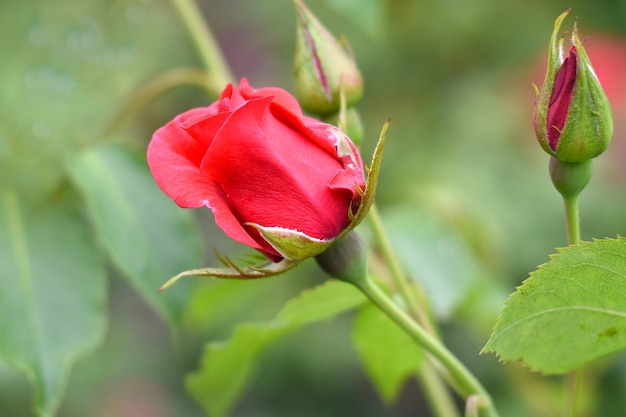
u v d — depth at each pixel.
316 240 0.33
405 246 0.48
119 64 0.58
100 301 0.41
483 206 0.77
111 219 0.41
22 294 0.41
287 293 0.80
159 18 0.80
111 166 0.42
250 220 0.33
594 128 0.34
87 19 0.56
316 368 0.89
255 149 0.33
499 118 0.89
